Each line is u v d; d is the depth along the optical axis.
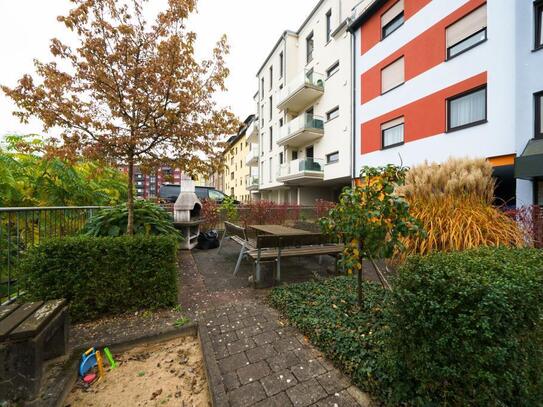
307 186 19.16
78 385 1.84
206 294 3.34
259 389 1.70
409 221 2.30
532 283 1.30
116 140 3.22
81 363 1.93
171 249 2.88
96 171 3.75
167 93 3.32
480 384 1.27
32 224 3.10
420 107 9.37
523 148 6.41
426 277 1.41
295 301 2.88
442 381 1.37
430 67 8.98
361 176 2.59
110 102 3.22
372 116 11.59
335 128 14.52
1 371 1.53
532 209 4.52
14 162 4.43
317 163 15.71
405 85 9.93
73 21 2.96
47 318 1.74
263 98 24.55
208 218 9.34
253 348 2.15
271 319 2.65
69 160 3.28
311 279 3.88
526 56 6.36
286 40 18.88
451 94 8.34
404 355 1.51
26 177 4.52
